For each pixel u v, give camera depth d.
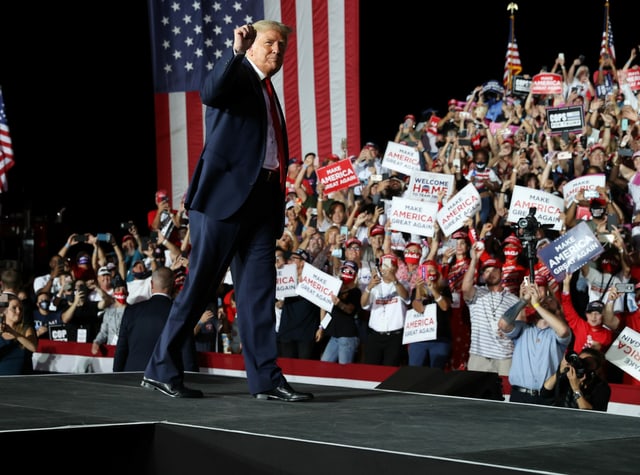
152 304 7.47
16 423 3.12
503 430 3.28
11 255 15.54
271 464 2.98
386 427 3.31
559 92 12.69
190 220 4.20
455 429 3.29
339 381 8.70
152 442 3.23
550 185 10.49
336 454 2.84
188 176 13.70
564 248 7.93
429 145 13.38
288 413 3.64
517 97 13.62
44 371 10.63
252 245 4.20
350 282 9.43
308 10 12.93
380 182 11.15
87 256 12.20
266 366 4.09
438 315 8.77
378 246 9.72
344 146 12.68
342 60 12.71
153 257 10.92
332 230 10.33
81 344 10.41
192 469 3.15
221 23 13.54
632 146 11.05
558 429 3.31
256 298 4.16
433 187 10.05
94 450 3.09
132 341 7.42
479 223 10.29
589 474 2.50
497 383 6.04
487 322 8.52
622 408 7.11
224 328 10.18
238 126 4.05
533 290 7.18
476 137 12.27
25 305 9.52
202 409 3.69
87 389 4.16
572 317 8.20
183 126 13.68
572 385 6.82
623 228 9.30
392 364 9.13
